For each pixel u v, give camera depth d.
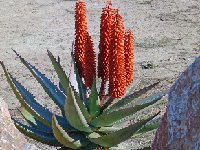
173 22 15.87
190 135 3.21
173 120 3.36
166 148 3.39
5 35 15.19
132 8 17.45
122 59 4.95
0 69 12.18
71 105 5.04
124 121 5.57
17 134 5.23
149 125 5.46
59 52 13.56
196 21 15.89
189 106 3.29
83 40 5.21
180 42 14.09
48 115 5.77
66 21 16.39
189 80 3.37
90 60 5.19
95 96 5.33
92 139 5.21
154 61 12.57
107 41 5.05
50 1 18.62
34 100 6.00
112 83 5.02
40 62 12.77
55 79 11.55
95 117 5.44
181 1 17.97
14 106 9.77
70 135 5.45
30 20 16.58
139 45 13.88
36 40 14.67
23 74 11.86
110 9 4.99
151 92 10.28
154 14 16.73
